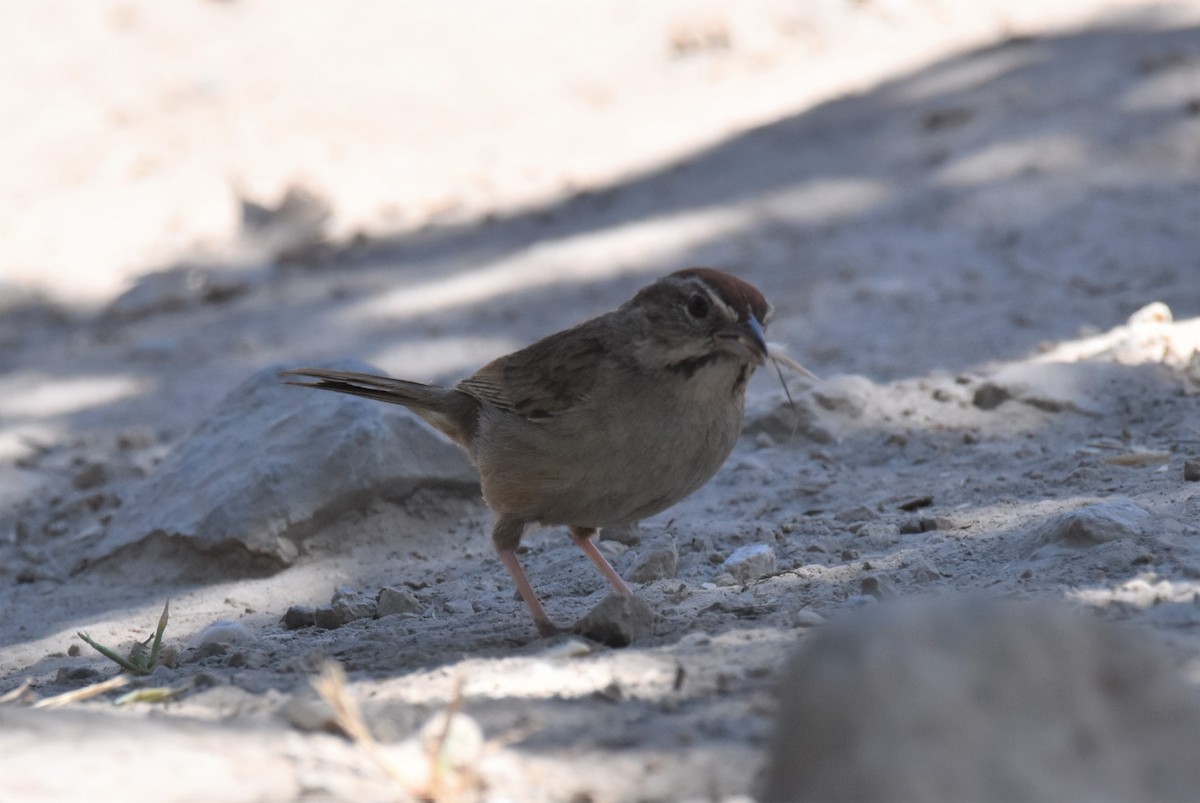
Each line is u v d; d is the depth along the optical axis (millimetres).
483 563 11352
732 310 8266
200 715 6695
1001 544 9141
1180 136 20500
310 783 5293
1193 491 9656
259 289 22531
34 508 14555
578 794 5176
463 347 18234
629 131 27359
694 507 11867
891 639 4301
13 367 20328
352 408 12344
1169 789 4164
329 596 11047
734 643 7430
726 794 5145
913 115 23859
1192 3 26531
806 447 12969
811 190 21781
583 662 7180
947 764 4066
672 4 34969
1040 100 22906
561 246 21719
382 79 32906
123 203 27609
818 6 31297
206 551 11828
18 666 9938
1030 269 17703
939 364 14984
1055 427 12453
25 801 5070
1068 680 4266
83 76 34469
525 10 36406
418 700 6602
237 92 32844
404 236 24094
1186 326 14031
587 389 8508
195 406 17547
